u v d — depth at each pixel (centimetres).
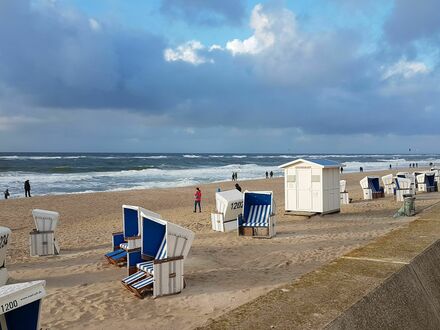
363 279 364
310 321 282
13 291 350
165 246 814
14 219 2127
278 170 7256
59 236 1548
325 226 1519
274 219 1365
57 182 4603
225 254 1098
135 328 605
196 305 695
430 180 2745
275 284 802
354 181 4494
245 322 287
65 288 829
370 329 302
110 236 1543
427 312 377
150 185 4425
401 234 558
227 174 6122
